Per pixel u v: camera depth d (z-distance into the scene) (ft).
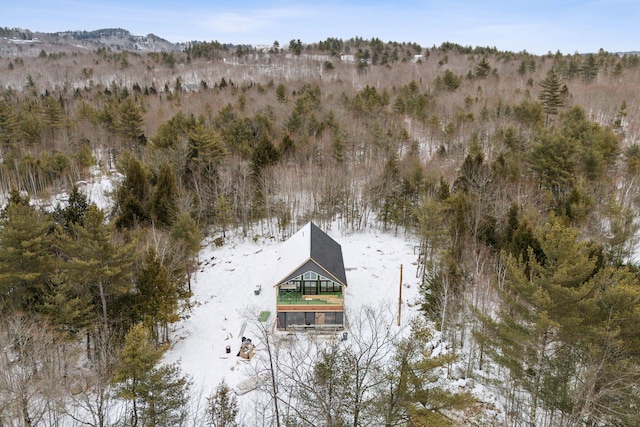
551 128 199.82
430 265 121.39
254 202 172.14
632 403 59.57
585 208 122.83
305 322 111.14
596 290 64.95
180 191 161.27
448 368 92.43
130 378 75.05
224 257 153.58
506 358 74.02
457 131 220.02
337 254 127.24
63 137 233.76
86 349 106.11
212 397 86.89
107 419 77.15
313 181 172.65
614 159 169.89
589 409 59.00
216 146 183.42
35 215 107.76
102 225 96.22
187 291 123.65
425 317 111.45
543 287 64.90
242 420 80.89
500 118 223.92
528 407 80.38
